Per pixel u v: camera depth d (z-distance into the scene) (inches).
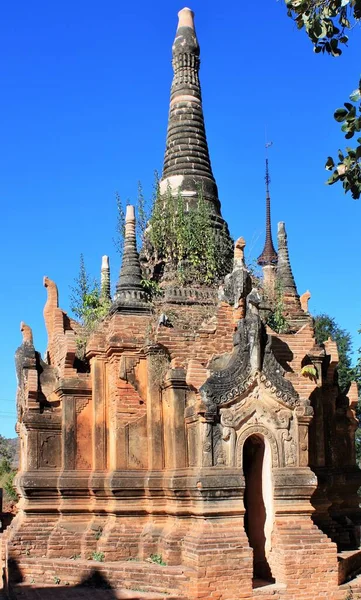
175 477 681.0
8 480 1545.3
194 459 663.1
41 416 776.3
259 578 675.4
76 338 837.2
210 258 888.3
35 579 705.0
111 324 763.4
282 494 659.4
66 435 769.6
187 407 697.0
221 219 957.8
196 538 622.8
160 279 902.4
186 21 1034.7
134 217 823.7
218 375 657.0
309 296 948.6
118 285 792.3
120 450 727.1
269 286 915.4
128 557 697.6
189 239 895.1
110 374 764.6
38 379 805.2
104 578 664.4
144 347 741.9
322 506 762.8
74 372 790.5
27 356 814.5
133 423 733.9
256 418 663.8
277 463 664.4
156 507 708.7
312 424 778.2
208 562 610.5
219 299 748.6
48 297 900.0
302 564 641.0
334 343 829.8
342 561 676.7
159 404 729.0
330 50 394.3
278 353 746.8
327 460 802.2
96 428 762.8
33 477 757.3
